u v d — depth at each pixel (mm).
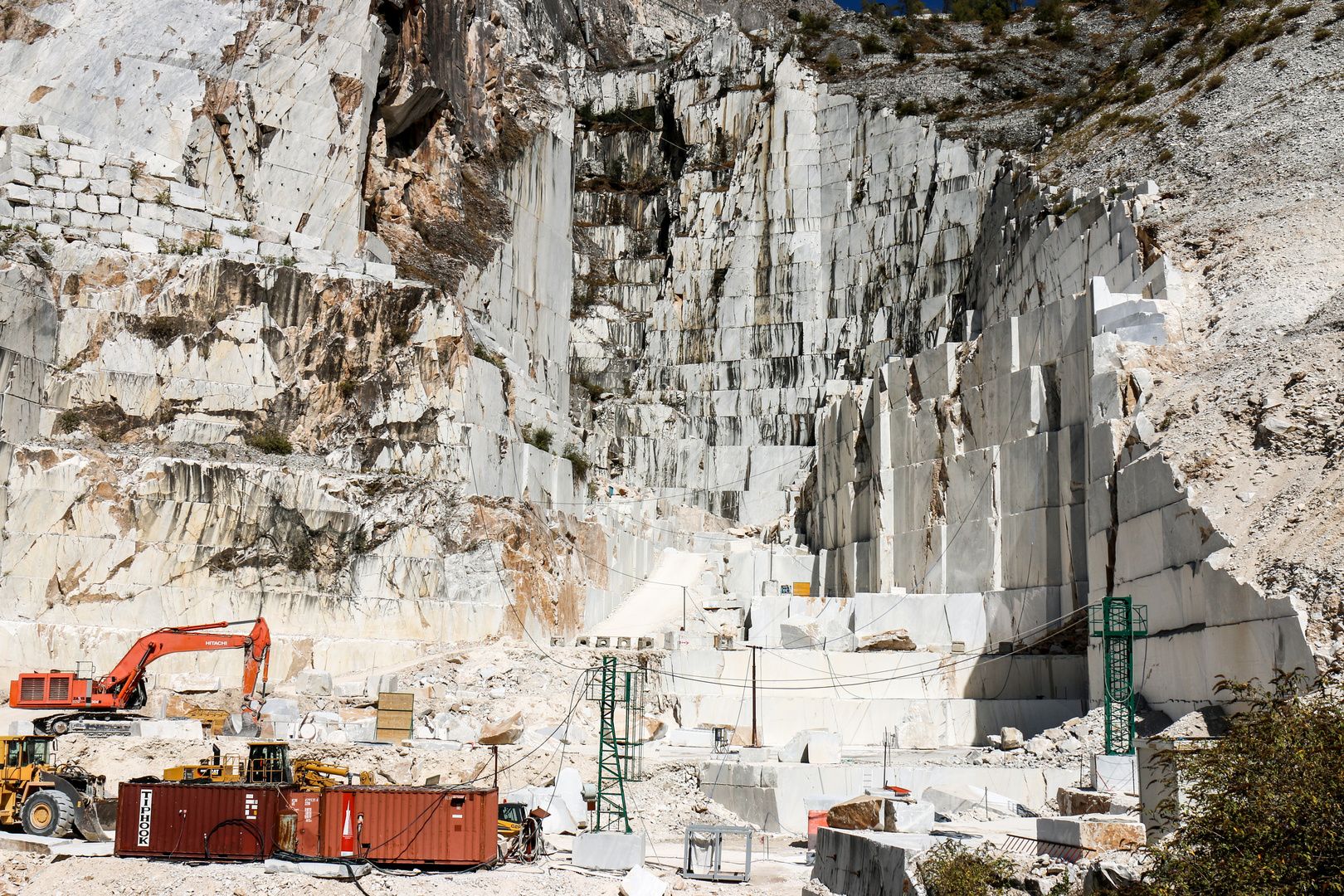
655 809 38312
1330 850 14914
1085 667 47812
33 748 31828
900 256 79312
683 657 50438
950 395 58438
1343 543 29094
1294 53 60469
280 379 54531
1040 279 59938
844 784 38062
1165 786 21703
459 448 55375
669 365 85250
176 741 37844
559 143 80125
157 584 48094
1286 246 45938
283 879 26766
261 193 59781
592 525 64562
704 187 88188
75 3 60156
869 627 54344
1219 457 36469
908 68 86625
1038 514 50906
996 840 26016
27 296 49969
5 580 46219
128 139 58438
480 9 78938
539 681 48344
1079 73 81500
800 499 77875
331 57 62656
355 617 50938
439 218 69000
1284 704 17344
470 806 28297
